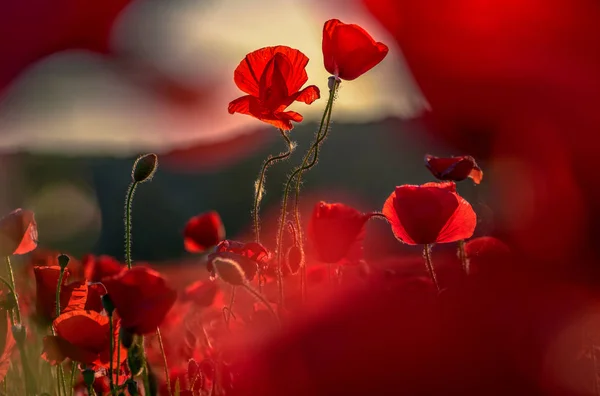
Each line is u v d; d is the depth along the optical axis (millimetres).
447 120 1174
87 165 7980
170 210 7535
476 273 1102
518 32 1124
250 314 1344
